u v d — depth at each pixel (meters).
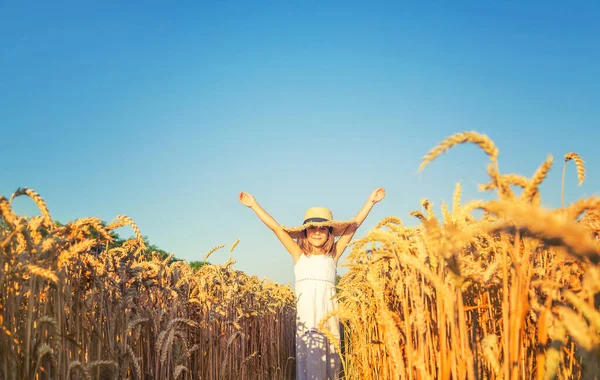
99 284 3.76
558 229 1.07
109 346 3.74
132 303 4.33
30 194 2.84
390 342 2.73
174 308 5.07
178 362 4.57
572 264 2.20
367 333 4.45
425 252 2.47
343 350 7.05
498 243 2.51
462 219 2.03
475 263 2.43
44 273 2.48
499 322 2.71
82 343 3.49
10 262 2.65
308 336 6.49
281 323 10.75
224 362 6.05
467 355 2.10
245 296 7.94
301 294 6.70
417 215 2.55
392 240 2.69
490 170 1.71
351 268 4.45
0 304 2.66
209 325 5.80
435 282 2.22
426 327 2.63
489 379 2.55
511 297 1.98
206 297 5.96
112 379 3.67
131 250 4.50
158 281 5.12
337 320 6.55
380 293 3.06
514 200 1.63
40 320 2.79
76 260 3.51
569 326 1.44
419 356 2.45
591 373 1.41
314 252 6.90
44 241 2.81
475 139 1.60
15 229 2.52
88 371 3.17
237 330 6.89
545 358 2.01
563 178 1.82
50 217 2.94
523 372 2.18
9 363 2.62
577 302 1.45
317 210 6.92
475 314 2.82
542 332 2.02
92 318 3.74
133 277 4.36
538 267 2.47
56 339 2.97
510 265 2.23
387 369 3.74
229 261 7.29
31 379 2.71
